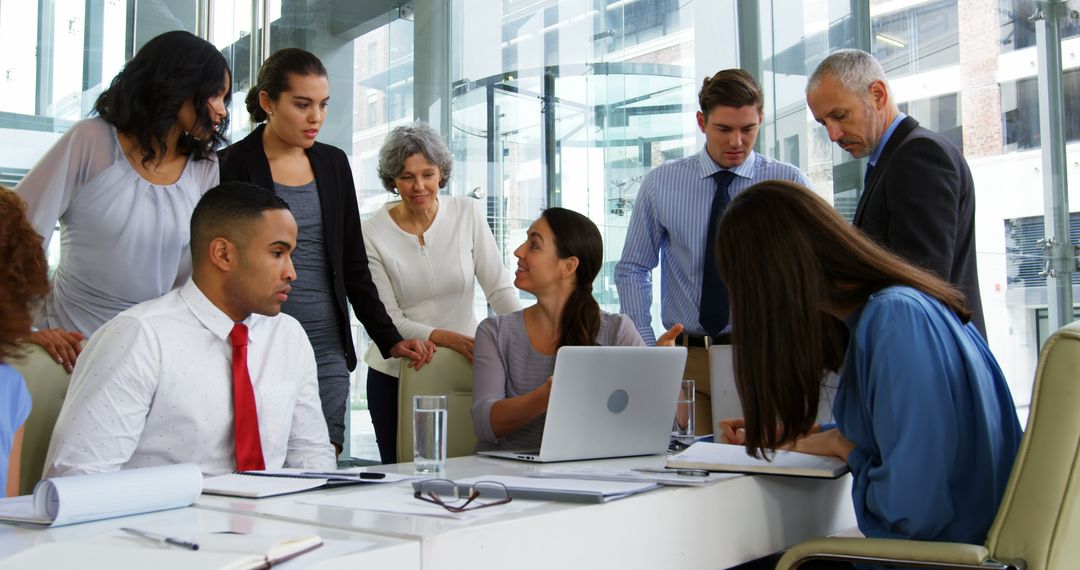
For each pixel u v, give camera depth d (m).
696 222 2.83
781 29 3.90
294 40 4.45
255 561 0.86
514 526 1.12
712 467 1.61
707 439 2.22
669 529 1.33
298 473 1.58
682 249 2.86
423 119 4.59
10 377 1.53
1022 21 3.74
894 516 1.37
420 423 1.71
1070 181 3.68
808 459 1.64
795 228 1.48
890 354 1.39
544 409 2.12
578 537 1.20
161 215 2.32
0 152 3.86
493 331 2.39
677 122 4.09
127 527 1.08
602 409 1.94
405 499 1.31
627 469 1.69
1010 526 1.20
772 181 1.54
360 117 4.52
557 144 4.38
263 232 1.82
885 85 2.40
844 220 1.52
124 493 1.18
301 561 0.90
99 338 1.76
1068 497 1.17
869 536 1.45
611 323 2.46
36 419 1.84
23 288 1.50
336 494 1.38
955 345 1.41
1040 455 1.19
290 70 2.54
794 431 1.48
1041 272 3.74
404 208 3.13
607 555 1.24
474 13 4.55
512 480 1.44
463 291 3.12
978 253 3.81
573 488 1.29
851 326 1.52
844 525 1.72
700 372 2.64
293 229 1.87
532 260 2.37
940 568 1.21
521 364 2.37
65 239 2.31
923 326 1.40
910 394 1.36
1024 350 3.75
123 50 4.13
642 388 2.00
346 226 2.74
